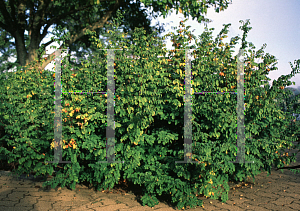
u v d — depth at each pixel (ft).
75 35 37.37
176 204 12.73
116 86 12.80
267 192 14.74
